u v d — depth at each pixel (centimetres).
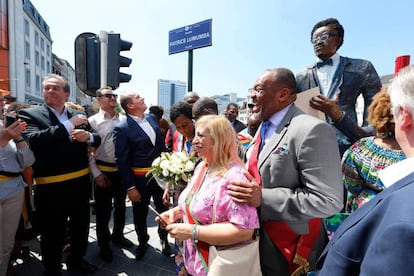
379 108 140
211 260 126
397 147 139
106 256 280
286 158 124
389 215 55
